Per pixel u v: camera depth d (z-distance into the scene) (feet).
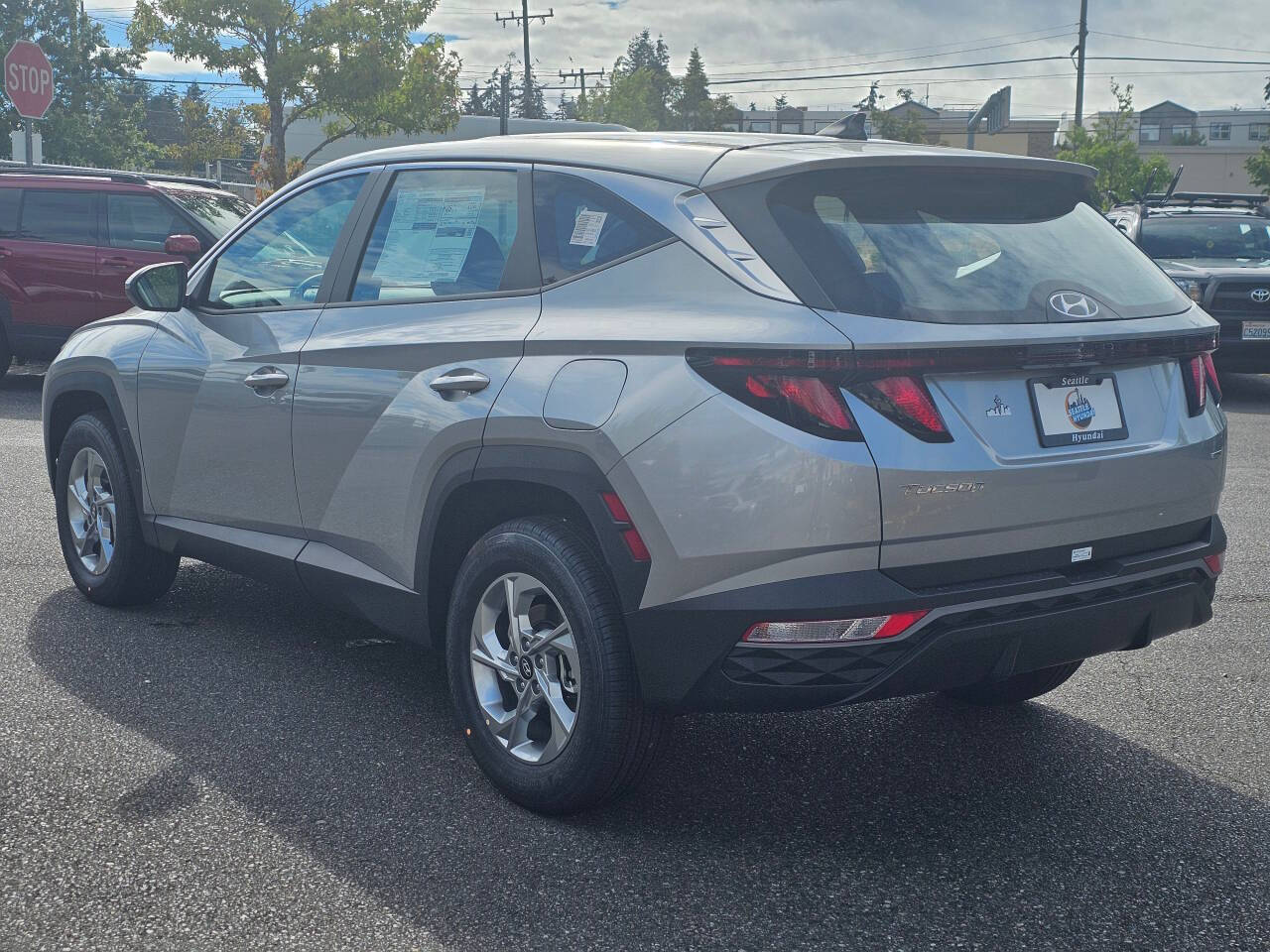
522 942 9.12
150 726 13.07
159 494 15.72
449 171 12.96
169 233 39.45
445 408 11.68
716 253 10.28
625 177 11.28
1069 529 10.38
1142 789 12.10
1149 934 9.41
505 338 11.36
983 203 11.03
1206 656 16.29
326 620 16.92
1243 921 9.62
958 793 11.97
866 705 14.40
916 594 9.67
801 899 9.85
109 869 10.05
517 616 11.27
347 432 12.88
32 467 27.09
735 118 289.53
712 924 9.44
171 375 15.24
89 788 11.53
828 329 9.48
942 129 295.07
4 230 38.88
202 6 85.76
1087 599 10.52
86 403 17.29
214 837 10.64
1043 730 13.67
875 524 9.50
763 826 11.16
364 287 13.37
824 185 10.42
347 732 13.05
